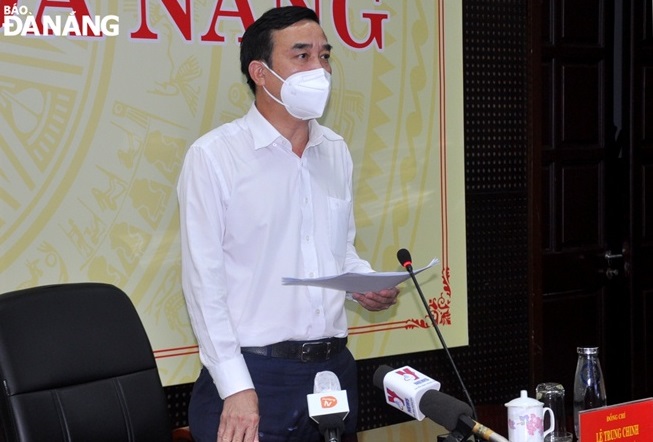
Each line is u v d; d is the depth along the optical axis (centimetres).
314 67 222
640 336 431
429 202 340
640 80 425
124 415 212
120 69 281
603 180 426
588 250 423
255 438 206
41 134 270
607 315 429
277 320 223
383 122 329
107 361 213
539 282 369
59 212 274
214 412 222
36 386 200
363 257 328
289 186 228
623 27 422
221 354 209
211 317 211
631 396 430
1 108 264
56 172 273
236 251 224
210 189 217
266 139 225
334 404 158
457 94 343
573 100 416
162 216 291
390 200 332
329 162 240
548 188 413
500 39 356
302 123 229
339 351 232
